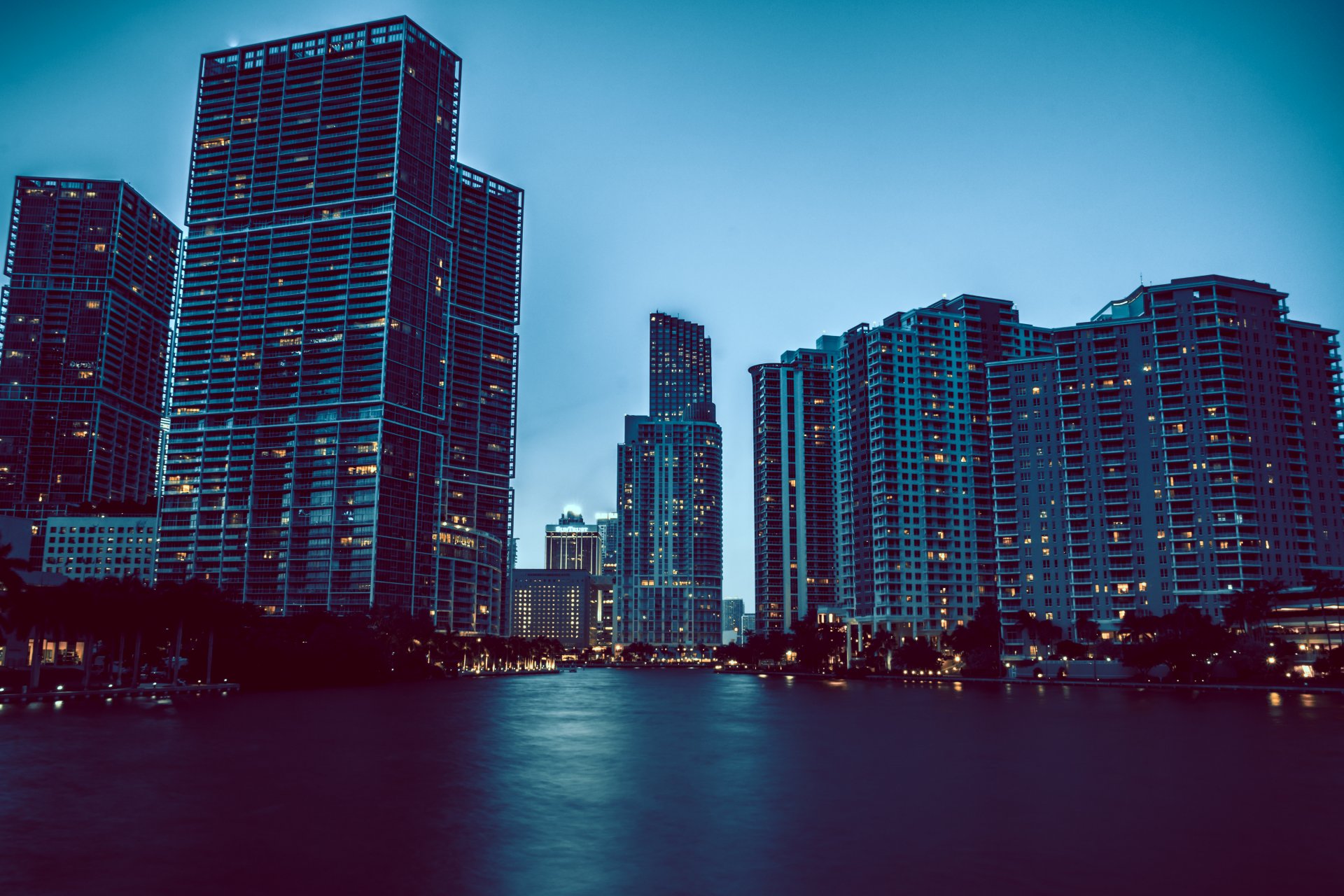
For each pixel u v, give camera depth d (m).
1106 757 79.19
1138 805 56.88
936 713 133.62
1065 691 191.00
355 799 58.72
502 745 90.38
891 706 150.38
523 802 58.66
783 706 153.25
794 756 82.38
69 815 52.84
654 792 62.50
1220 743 88.25
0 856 43.56
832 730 107.50
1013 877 40.75
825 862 43.38
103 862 42.69
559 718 127.44
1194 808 55.78
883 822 52.16
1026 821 52.25
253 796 59.56
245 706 139.12
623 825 51.69
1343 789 62.19
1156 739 91.94
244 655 194.62
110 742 86.62
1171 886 39.41
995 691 197.00
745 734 103.56
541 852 45.28
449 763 76.31
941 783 66.00
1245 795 59.94
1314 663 197.50
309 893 38.25
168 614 168.62
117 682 180.00
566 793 62.09
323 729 102.88
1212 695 166.25
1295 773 69.12
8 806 55.16
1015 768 73.25
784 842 47.41
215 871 41.38
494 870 41.94
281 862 43.03
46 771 68.31
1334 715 119.06
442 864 42.75
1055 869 41.94
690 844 46.97
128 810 54.41
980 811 55.25
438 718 123.75
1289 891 38.56
